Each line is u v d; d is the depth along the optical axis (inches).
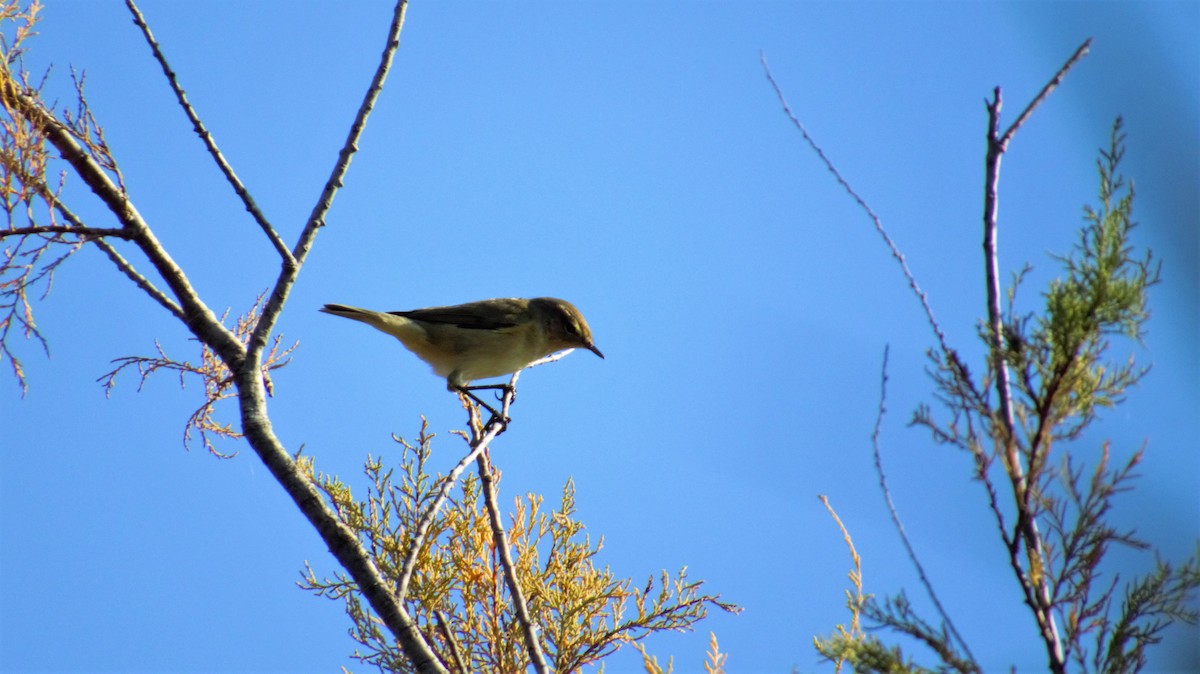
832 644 248.8
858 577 300.4
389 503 421.1
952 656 227.6
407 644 297.7
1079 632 228.8
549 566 422.0
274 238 363.3
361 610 416.2
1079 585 231.0
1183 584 227.6
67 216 379.2
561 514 430.9
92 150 369.1
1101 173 232.5
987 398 234.8
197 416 397.1
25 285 361.4
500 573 414.6
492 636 408.2
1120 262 228.4
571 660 404.8
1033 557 229.5
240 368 358.3
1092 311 227.1
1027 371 234.5
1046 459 232.4
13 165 356.2
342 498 420.5
